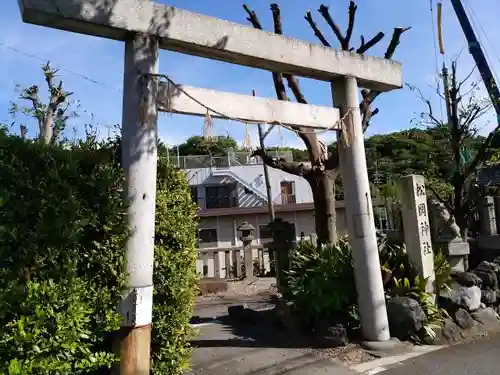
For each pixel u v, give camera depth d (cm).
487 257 866
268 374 441
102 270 344
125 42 400
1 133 295
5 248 276
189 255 422
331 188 779
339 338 518
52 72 1151
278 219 872
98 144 389
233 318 715
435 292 593
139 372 354
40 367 270
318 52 518
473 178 964
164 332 394
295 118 500
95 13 370
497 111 874
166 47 430
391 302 548
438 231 779
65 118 1177
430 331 526
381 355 484
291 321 596
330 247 640
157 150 420
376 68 571
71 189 314
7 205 279
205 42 429
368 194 536
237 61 477
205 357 502
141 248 366
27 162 302
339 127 537
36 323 272
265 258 1543
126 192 371
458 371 430
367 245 524
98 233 344
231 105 453
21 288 271
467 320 571
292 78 806
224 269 1436
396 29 718
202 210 2125
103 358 319
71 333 292
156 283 393
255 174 2652
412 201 600
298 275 631
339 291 559
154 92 396
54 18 358
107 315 332
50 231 297
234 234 2136
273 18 791
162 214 402
